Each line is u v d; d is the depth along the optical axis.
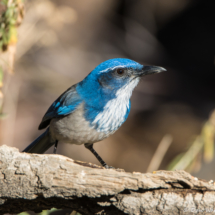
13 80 15.93
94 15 22.64
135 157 18.08
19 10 7.36
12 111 12.77
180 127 19.83
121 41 24.08
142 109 21.58
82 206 6.12
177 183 5.88
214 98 22.97
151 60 24.73
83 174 5.80
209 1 27.03
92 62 21.44
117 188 5.78
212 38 26.62
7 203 6.11
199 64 25.55
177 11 26.30
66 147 17.12
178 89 23.48
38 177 5.79
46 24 12.55
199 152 9.16
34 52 18.45
